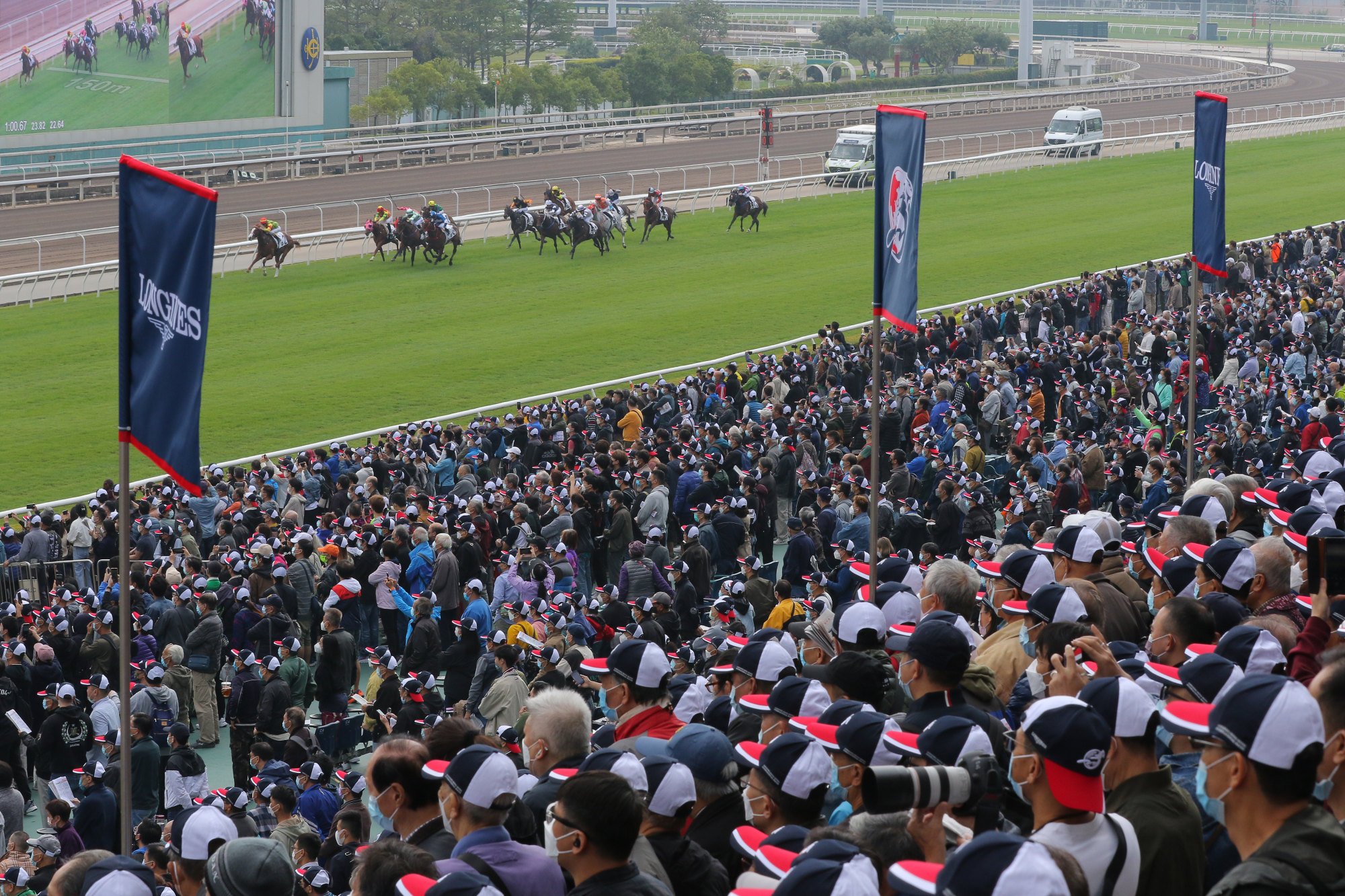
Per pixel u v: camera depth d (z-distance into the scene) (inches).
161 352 357.7
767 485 810.2
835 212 2281.0
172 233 350.3
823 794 221.5
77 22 2519.7
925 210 2277.3
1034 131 2908.5
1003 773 245.1
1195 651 264.7
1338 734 197.3
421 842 243.0
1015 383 1103.0
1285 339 1216.2
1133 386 1059.9
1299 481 461.4
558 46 4859.7
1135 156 2785.4
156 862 349.4
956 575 354.0
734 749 256.8
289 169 2600.9
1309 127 3036.4
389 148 2706.7
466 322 1615.4
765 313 1652.3
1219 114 618.2
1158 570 368.5
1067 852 169.9
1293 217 2124.8
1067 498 750.5
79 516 842.8
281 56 2888.8
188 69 2719.0
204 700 605.3
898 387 1043.3
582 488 773.3
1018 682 288.7
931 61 5103.3
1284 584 323.9
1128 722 208.8
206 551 860.0
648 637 473.1
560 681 487.5
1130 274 1587.1
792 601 542.3
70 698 528.4
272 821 430.6
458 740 260.2
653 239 2090.3
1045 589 301.6
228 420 1262.3
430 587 679.1
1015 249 1973.4
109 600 680.4
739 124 3270.2
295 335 1560.0
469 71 3688.5
